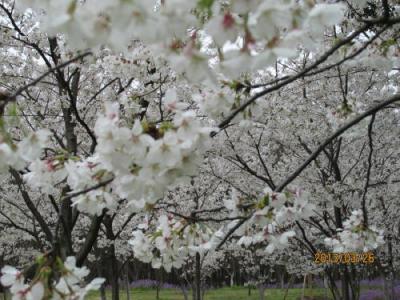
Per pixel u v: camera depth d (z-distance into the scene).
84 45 1.26
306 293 20.05
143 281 26.31
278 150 8.70
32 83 1.68
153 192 1.87
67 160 2.17
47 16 1.21
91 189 1.92
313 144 8.27
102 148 1.69
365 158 8.43
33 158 1.84
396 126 8.05
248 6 1.25
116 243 10.52
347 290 7.49
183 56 1.37
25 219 10.12
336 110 4.70
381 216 9.19
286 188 2.85
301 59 7.43
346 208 8.17
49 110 7.56
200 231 2.77
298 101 7.09
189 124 1.76
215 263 15.80
